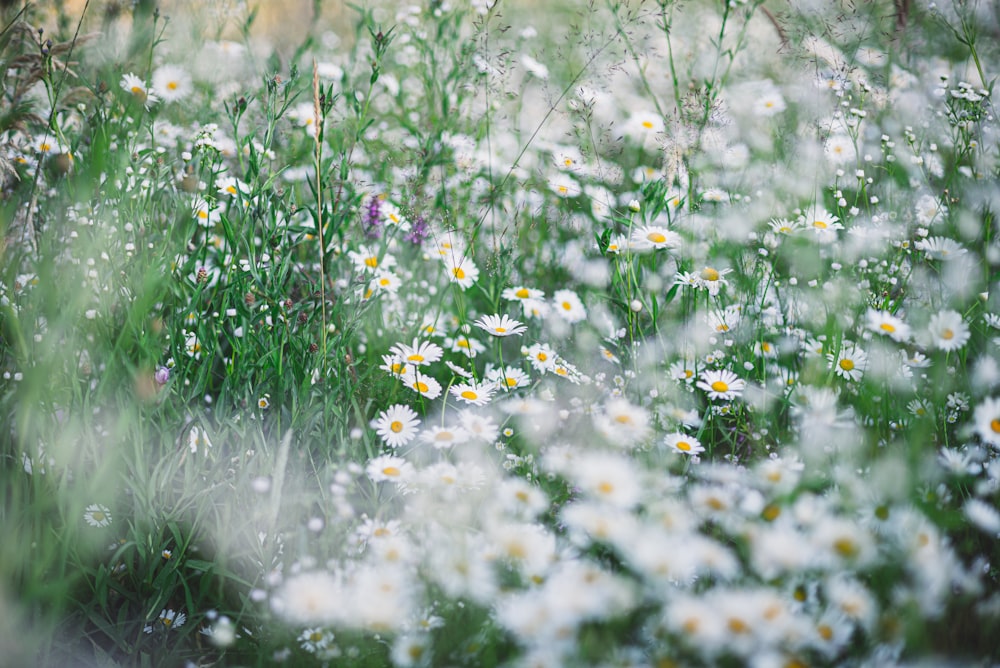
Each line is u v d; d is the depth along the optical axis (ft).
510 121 5.85
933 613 3.69
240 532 3.99
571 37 5.98
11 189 4.70
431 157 5.17
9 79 4.92
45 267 4.17
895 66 5.87
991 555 4.03
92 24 5.58
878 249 4.86
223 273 4.49
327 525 3.96
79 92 4.87
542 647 3.59
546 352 4.58
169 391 4.06
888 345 4.49
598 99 5.43
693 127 5.00
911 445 4.13
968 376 4.47
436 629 3.79
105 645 3.93
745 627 3.56
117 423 4.01
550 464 4.09
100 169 4.51
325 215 4.46
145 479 3.96
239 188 4.50
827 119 5.40
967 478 4.18
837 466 4.06
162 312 4.40
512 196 5.42
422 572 3.80
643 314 4.84
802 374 4.54
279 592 3.84
